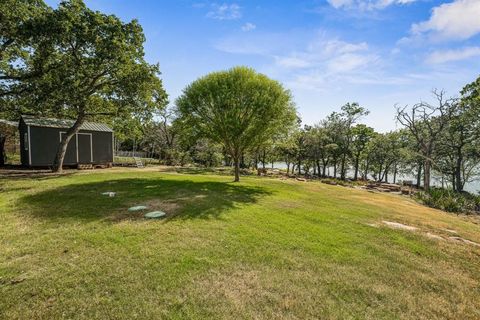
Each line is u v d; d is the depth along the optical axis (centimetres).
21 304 288
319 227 624
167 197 878
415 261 462
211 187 1164
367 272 405
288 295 328
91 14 1382
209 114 1363
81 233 506
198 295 317
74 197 841
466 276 421
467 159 2730
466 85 2056
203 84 1339
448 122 2559
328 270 403
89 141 2097
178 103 1419
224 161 3509
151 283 338
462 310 323
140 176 1500
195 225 582
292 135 1591
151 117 1786
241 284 347
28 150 1792
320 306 310
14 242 456
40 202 765
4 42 1249
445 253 515
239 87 1284
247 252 451
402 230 648
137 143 4581
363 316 297
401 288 365
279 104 1298
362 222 700
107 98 1703
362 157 3844
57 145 1911
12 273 352
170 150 3150
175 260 405
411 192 2086
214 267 390
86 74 1473
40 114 1622
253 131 1356
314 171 4050
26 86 1317
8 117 1900
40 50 1298
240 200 901
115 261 394
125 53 1496
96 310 283
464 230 767
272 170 3328
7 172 1566
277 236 540
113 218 614
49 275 348
